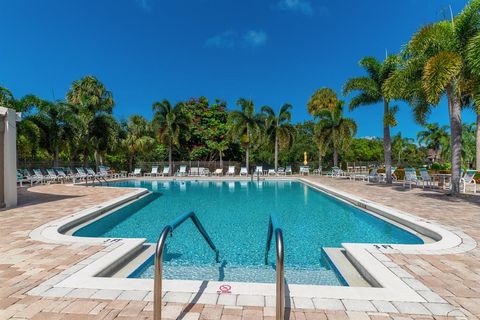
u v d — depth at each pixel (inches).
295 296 110.7
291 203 440.8
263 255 204.7
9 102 713.0
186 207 406.3
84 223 266.2
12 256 155.9
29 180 617.0
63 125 815.7
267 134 1123.9
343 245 178.5
